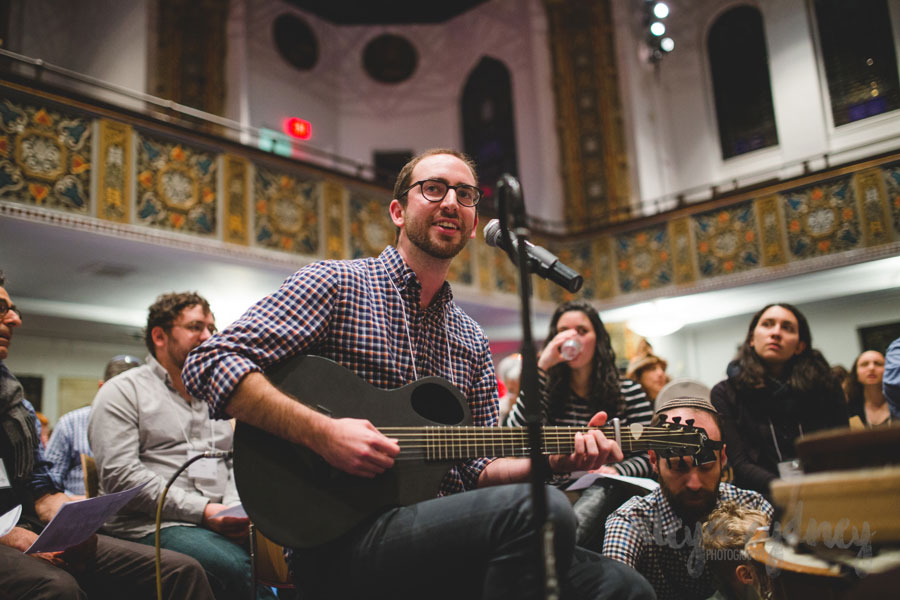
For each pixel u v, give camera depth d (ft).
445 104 39.40
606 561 5.43
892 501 3.16
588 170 34.88
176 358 9.31
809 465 3.63
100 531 8.48
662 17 33.99
